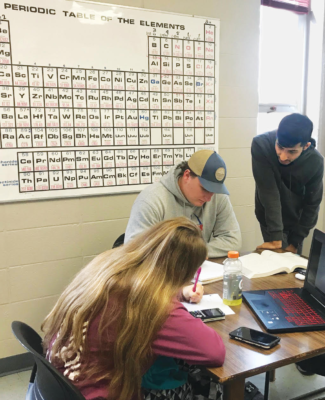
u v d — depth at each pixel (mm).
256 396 1735
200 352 933
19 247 2076
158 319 920
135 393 996
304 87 3104
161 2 2262
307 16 3014
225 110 2545
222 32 2461
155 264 975
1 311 2078
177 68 2340
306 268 1586
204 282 1541
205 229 1929
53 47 2018
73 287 1042
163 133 2355
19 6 1921
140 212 1734
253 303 1310
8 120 1966
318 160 2162
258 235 2832
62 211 2150
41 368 938
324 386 1937
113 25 2139
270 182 2238
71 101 2090
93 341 932
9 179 2002
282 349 1044
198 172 1634
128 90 2221
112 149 2225
